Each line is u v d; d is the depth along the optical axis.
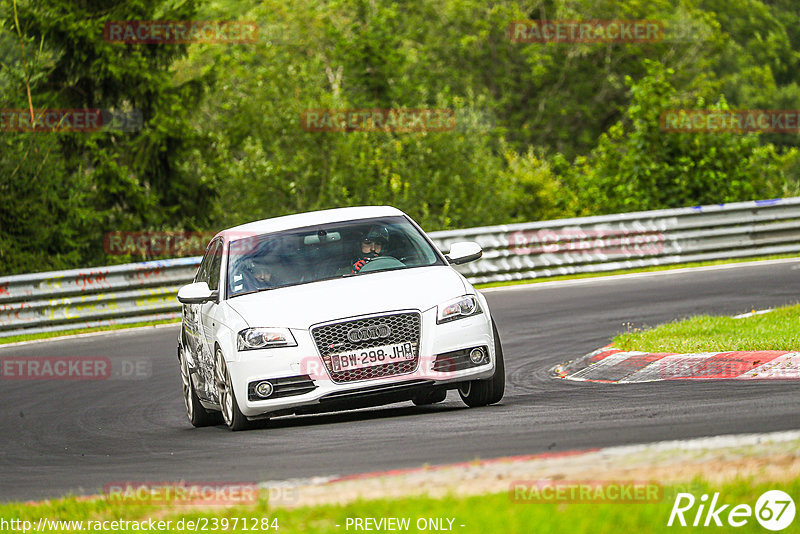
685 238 80.94
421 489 18.41
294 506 18.56
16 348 63.00
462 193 120.38
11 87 106.44
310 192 122.25
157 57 118.81
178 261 74.94
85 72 113.44
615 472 18.00
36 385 50.59
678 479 17.06
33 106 108.56
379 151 118.94
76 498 22.64
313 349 30.59
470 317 31.70
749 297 58.00
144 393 46.00
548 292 69.50
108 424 38.91
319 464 24.05
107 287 72.25
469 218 120.69
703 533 14.73
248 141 118.38
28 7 110.75
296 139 122.06
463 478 18.88
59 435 37.16
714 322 43.38
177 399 43.88
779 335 37.53
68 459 31.45
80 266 105.94
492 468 19.52
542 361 43.62
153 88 115.38
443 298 31.59
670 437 22.30
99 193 112.38
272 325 31.05
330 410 31.47
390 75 160.88
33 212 100.69
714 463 18.05
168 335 63.88
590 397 32.19
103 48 112.44
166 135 116.69
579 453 20.14
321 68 129.62
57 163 102.19
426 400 36.34
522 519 15.60
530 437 24.55
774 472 17.05
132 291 73.31
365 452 25.00
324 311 30.97
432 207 120.62
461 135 124.12
